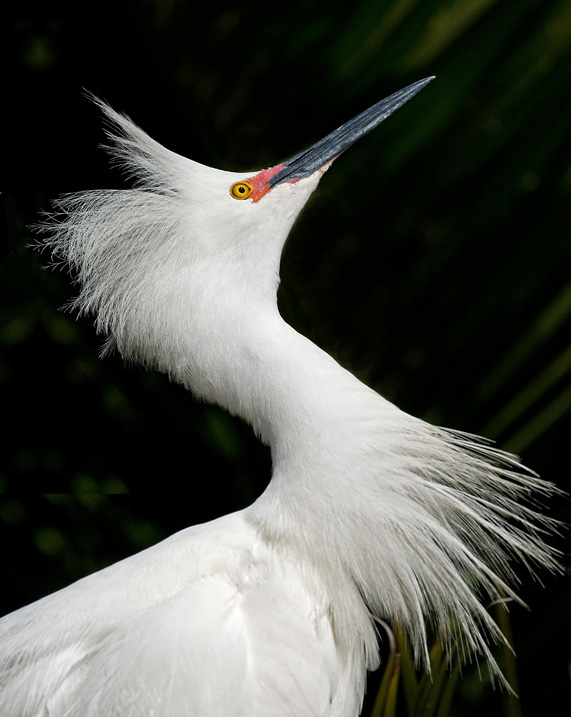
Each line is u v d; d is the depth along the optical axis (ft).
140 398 21.45
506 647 15.19
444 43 16.52
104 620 12.52
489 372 17.21
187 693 11.52
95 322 14.97
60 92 22.48
